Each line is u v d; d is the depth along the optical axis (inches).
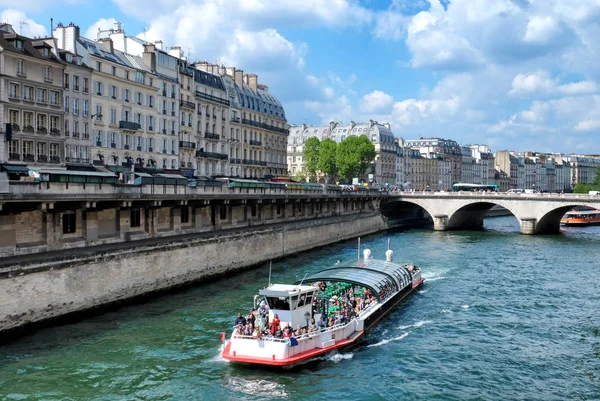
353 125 6663.4
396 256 2481.5
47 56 2239.2
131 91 2746.1
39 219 1419.8
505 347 1221.1
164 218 1889.8
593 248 2780.5
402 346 1209.4
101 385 953.5
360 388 987.3
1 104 2034.9
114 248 1455.5
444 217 3826.3
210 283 1780.3
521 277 1983.3
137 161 2785.4
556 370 1095.6
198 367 1042.7
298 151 6574.8
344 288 1445.6
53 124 2279.8
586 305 1590.8
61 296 1273.4
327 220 2933.1
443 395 971.9
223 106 3663.9
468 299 1638.8
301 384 994.1
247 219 2480.3
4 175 1251.8
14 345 1117.7
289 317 1119.0
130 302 1486.2
